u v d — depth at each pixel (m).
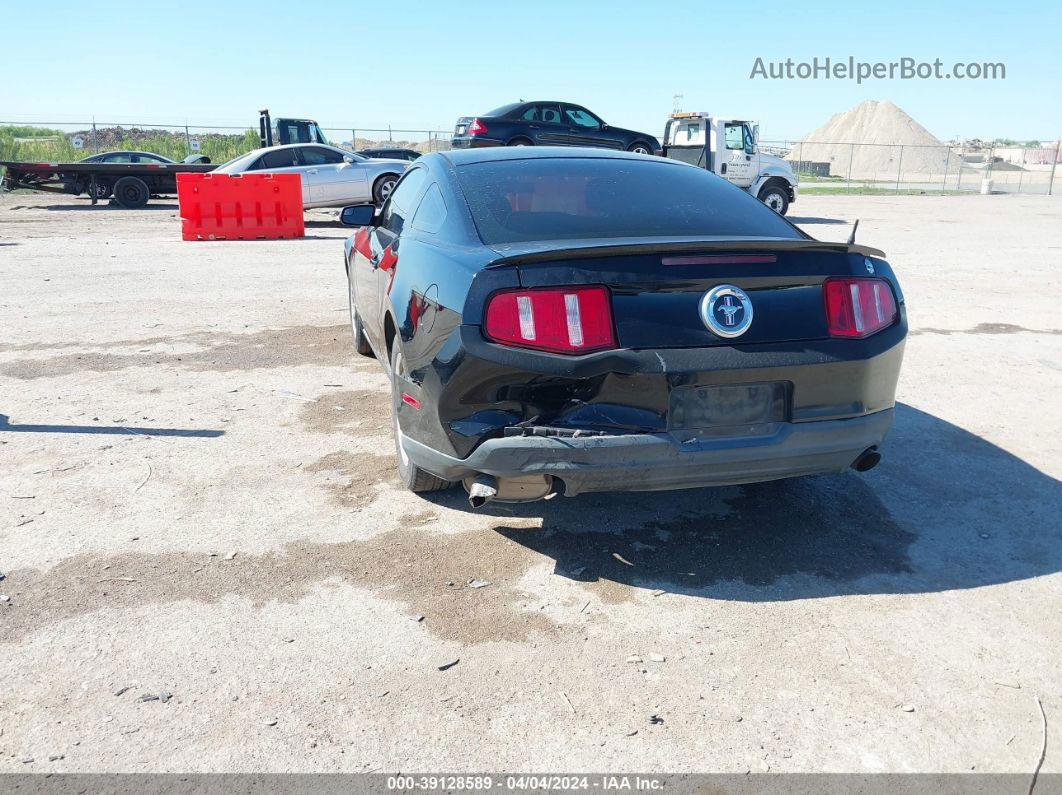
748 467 3.01
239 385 5.59
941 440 4.70
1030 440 4.73
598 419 2.87
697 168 4.26
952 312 8.47
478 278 2.91
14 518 3.56
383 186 18.12
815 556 3.36
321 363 6.18
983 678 2.61
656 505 3.80
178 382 5.64
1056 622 2.92
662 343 2.86
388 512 3.69
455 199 3.66
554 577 3.17
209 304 8.40
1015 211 23.92
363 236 5.64
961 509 3.80
